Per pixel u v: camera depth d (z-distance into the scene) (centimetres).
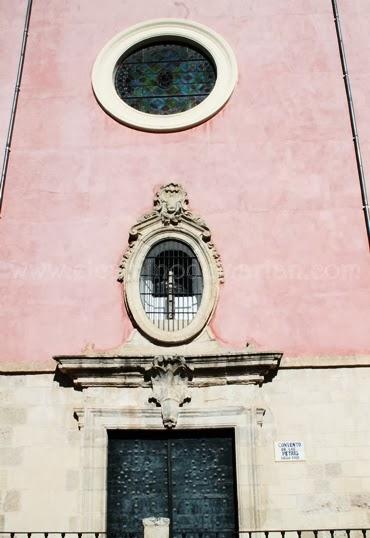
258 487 1257
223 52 1593
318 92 1548
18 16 1642
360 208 1446
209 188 1472
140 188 1480
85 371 1322
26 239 1447
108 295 1401
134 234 1427
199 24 1620
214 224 1441
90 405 1316
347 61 1571
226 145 1505
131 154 1508
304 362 1331
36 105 1562
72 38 1627
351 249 1416
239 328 1369
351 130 1512
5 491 1274
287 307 1378
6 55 1609
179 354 1327
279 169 1482
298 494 1260
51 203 1474
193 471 1311
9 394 1334
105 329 1377
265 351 1298
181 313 1397
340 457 1278
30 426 1313
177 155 1502
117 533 1252
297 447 1287
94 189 1483
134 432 1328
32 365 1348
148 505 1296
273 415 1307
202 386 1324
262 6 1630
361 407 1305
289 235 1430
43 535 1245
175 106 1580
